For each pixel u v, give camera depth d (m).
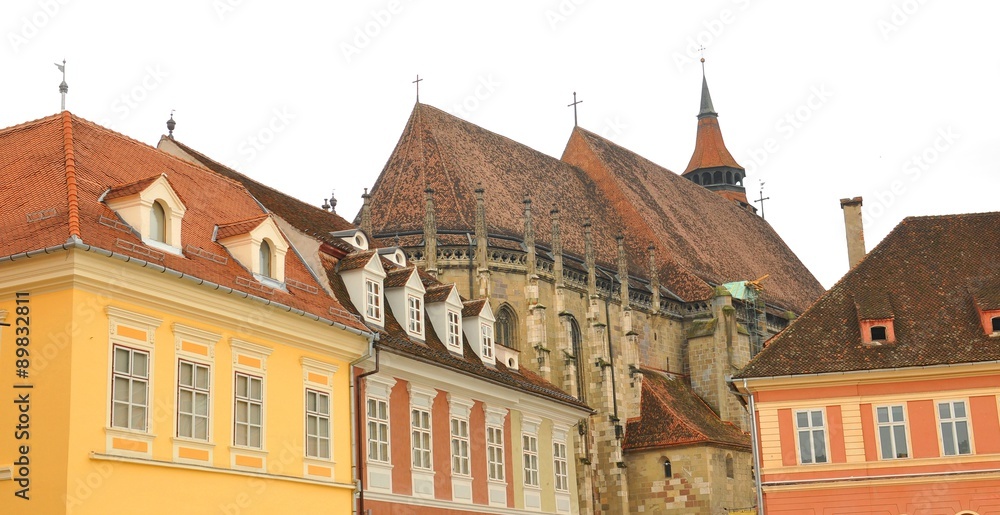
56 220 37.50
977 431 57.81
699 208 140.38
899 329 61.03
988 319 59.50
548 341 97.88
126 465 36.97
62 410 35.12
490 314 66.06
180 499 39.09
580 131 129.75
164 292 39.22
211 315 41.50
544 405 67.19
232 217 49.53
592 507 96.06
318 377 47.47
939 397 58.66
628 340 106.50
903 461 58.38
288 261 50.38
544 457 67.19
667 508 99.75
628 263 119.88
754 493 105.62
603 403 101.31
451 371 56.53
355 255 54.75
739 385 61.28
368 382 50.72
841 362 60.06
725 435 106.44
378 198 102.56
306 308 46.94
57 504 34.53
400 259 63.59
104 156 44.47
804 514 59.00
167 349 39.47
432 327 60.34
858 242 75.75
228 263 44.41
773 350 61.81
